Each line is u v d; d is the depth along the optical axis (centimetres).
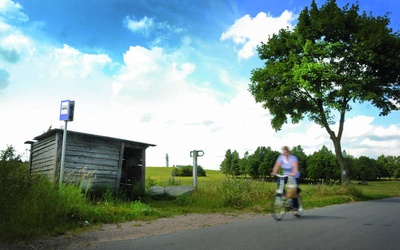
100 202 1145
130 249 560
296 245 580
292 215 1057
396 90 2462
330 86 2400
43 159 1481
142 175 1622
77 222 797
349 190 2177
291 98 2675
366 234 691
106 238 659
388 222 891
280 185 974
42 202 751
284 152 1008
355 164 9562
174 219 956
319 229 760
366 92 2297
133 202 1265
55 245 590
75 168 1360
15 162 856
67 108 990
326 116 2736
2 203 714
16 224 651
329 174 8344
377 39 2245
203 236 679
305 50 2470
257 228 782
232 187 1470
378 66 2398
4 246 570
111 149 1499
